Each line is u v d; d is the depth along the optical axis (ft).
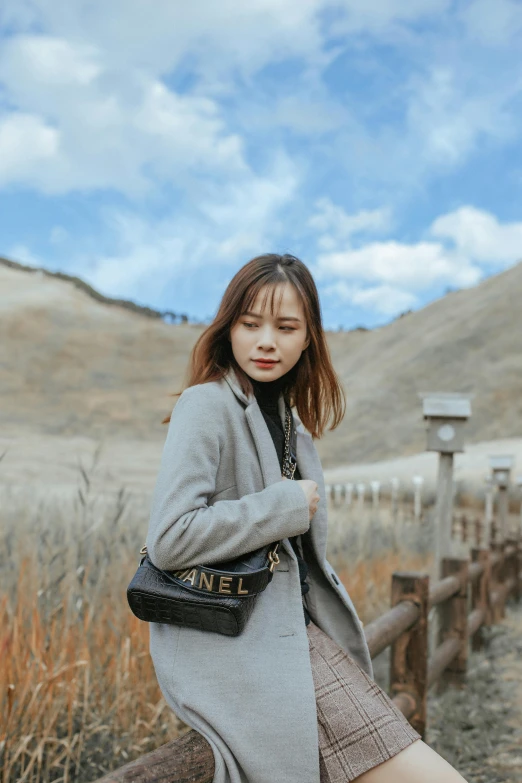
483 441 177.27
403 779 5.06
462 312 245.86
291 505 5.13
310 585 6.15
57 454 98.53
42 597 11.16
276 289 5.70
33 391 214.48
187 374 5.99
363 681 5.52
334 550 24.88
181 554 4.94
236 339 5.81
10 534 13.78
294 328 5.81
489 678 18.39
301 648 5.24
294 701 4.97
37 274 308.60
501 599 27.55
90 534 12.94
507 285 244.83
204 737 4.96
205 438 5.26
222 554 4.97
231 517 4.97
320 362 6.29
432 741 13.84
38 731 9.41
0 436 136.46
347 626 6.14
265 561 5.14
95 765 9.78
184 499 5.00
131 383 230.07
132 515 16.21
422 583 11.68
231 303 5.77
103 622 11.94
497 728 14.42
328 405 6.53
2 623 10.05
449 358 221.66
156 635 5.32
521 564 35.81
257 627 5.16
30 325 249.34
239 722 4.89
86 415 202.90
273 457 5.57
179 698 5.00
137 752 10.25
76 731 10.52
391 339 260.42
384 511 48.11
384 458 186.60
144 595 5.04
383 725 5.20
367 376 232.94
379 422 204.64
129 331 261.85
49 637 10.57
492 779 12.29
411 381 217.97
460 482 96.17
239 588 4.93
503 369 203.41
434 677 14.34
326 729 5.15
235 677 4.96
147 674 11.19
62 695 9.82
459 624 17.10
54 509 16.11
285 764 4.87
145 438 192.85
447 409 21.77
